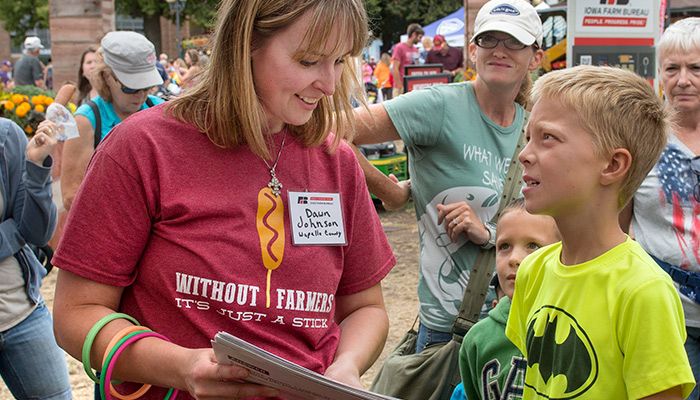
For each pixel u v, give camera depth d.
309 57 2.07
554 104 2.05
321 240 2.24
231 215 2.12
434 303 3.53
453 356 3.34
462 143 3.48
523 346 2.31
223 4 2.11
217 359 1.91
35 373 3.64
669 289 1.99
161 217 2.10
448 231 3.46
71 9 14.33
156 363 2.01
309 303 2.19
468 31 12.91
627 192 2.08
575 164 2.03
